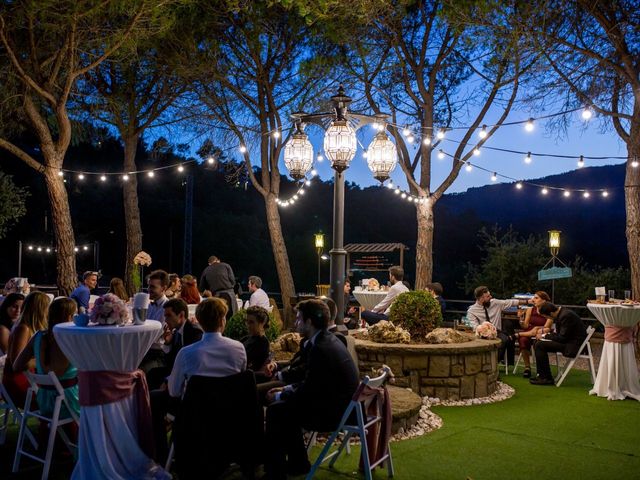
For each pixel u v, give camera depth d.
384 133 7.14
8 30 10.75
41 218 29.19
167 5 11.74
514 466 5.09
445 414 6.85
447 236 32.78
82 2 10.14
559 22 10.37
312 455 5.22
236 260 33.22
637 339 9.88
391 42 12.88
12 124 13.33
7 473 4.71
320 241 16.75
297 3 11.35
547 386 8.57
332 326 5.78
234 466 4.95
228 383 4.32
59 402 4.53
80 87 15.16
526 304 11.43
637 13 9.76
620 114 10.27
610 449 5.59
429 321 8.12
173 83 15.27
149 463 4.32
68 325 4.34
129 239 15.24
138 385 4.37
